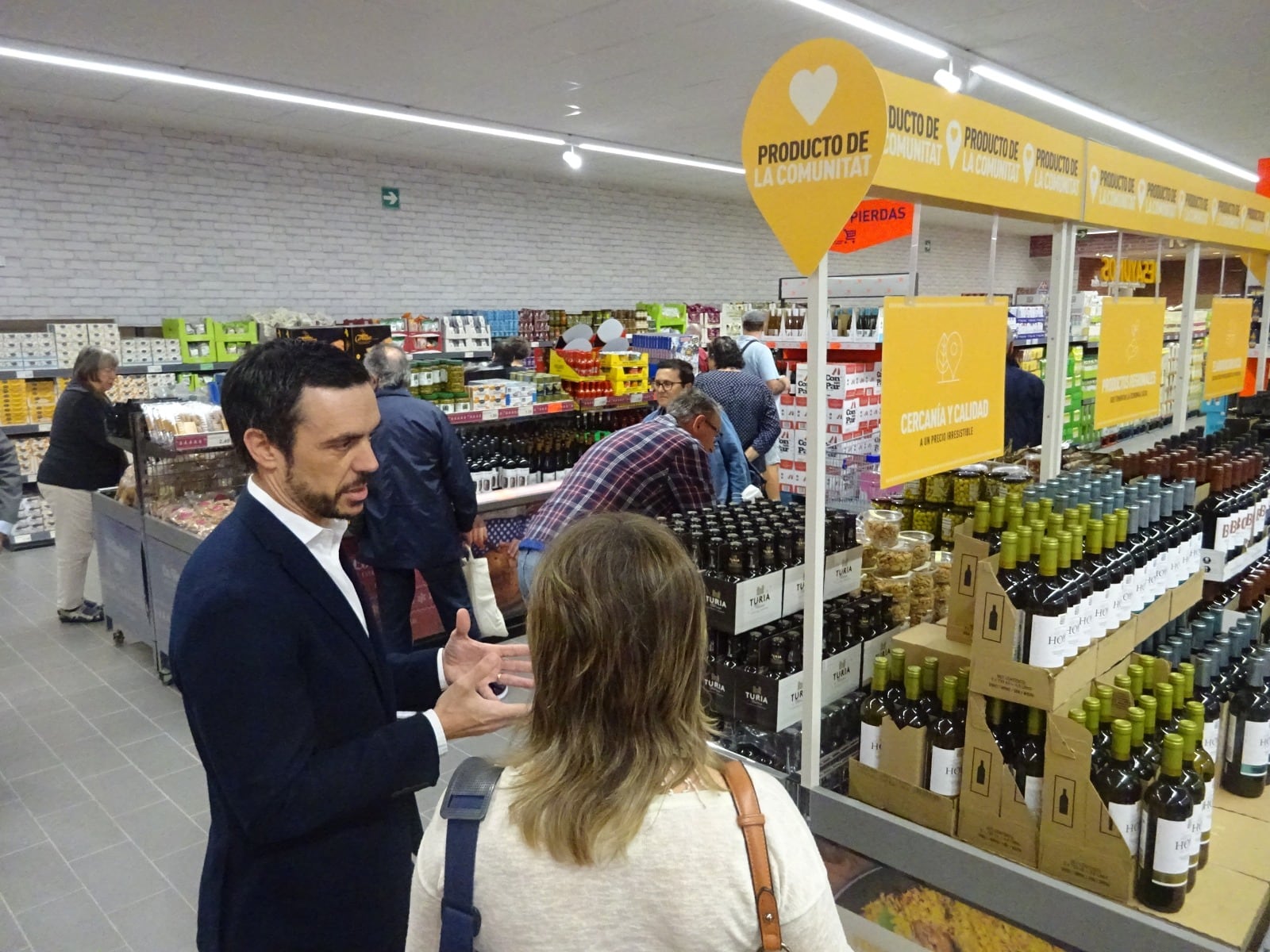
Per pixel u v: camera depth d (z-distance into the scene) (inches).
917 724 71.8
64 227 307.6
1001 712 70.9
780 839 36.1
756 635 81.2
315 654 54.8
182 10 212.2
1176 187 121.0
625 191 508.4
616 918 35.2
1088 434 332.5
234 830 55.1
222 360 320.8
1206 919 61.9
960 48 274.8
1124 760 64.5
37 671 185.2
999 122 77.0
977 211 85.4
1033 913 64.1
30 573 259.6
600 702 37.0
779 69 66.4
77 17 215.6
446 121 335.3
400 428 151.9
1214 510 98.1
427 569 158.7
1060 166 89.1
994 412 87.1
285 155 362.3
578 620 37.0
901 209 204.5
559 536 40.8
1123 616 73.9
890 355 70.9
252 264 357.4
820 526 70.6
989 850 67.9
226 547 53.8
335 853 57.4
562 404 275.1
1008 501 79.6
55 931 107.0
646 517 41.5
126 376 299.1
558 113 333.4
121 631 201.0
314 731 53.7
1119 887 61.6
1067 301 98.2
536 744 39.3
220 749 50.7
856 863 73.6
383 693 59.8
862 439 148.2
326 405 53.5
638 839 35.1
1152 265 401.4
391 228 402.3
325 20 223.6
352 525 156.6
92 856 122.0
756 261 609.9
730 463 181.8
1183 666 73.6
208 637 50.8
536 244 465.4
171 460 175.9
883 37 255.8
